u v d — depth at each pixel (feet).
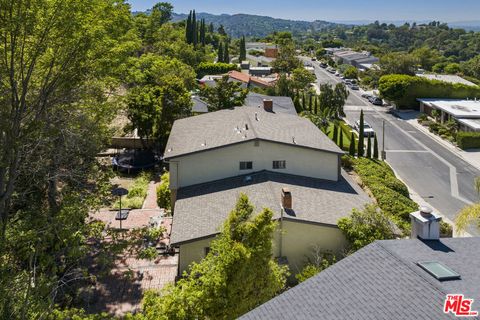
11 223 50.29
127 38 86.38
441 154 170.09
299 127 107.34
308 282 40.47
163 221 97.96
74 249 46.85
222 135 95.96
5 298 36.01
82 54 65.67
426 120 220.02
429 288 34.81
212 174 91.40
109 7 69.67
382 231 70.85
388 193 112.47
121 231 61.72
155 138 146.51
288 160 91.97
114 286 71.56
